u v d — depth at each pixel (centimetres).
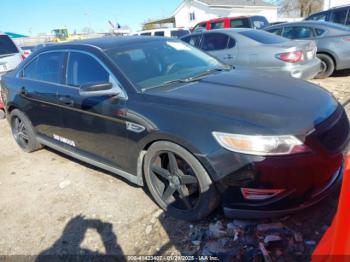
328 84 710
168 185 281
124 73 305
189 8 3600
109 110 302
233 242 244
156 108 268
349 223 128
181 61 358
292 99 258
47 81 393
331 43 736
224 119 234
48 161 443
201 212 258
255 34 693
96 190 346
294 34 805
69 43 380
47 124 407
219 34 726
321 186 239
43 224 301
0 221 314
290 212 233
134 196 326
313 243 235
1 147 521
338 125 249
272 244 234
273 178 220
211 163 235
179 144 252
